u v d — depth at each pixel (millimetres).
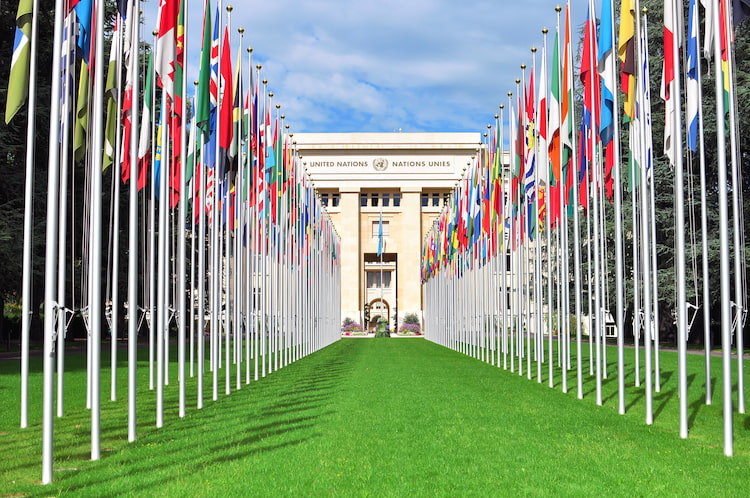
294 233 41156
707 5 16844
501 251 36156
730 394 12852
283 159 35906
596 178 20156
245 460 11883
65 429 15312
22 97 13695
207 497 9516
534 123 26562
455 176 106688
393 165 107312
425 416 17078
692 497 9641
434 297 68188
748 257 39375
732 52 16281
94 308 12469
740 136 39688
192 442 13664
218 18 20719
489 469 11281
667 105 17750
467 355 45000
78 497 9609
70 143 19156
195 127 20781
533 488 10062
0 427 15664
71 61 16469
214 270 22250
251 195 28734
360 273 107125
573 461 11930
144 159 18750
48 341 10898
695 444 13688
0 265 35094
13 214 34594
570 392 23203
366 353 47375
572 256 53906
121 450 12930
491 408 18656
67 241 42719
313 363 37531
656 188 44938
